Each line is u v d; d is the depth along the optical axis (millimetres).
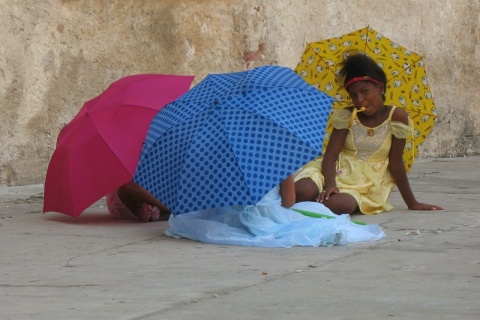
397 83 10336
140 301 5887
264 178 7805
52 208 9383
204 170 7867
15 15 12156
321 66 10445
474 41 18672
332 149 9750
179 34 14055
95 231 8938
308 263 7086
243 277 6590
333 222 8023
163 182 8086
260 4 15031
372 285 6234
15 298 6031
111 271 6898
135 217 9734
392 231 8586
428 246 7766
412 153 10328
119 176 8984
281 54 15414
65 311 5637
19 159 12344
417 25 17656
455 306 5609
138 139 9109
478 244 7840
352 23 16609
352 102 9961
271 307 5660
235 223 8305
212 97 8250
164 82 9641
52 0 12500
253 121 7953
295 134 7906
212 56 14523
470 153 18625
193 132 8008
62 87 12719
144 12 13578
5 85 12125
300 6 15680
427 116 10359
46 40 12492
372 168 9859
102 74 13133
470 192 11750
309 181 9562
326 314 5453
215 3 14508
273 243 7852
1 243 8266
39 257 7543
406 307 5598
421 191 11852
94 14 12992
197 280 6508
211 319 5391
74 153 9078
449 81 18266
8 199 11391
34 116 12453
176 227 8516
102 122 9133
